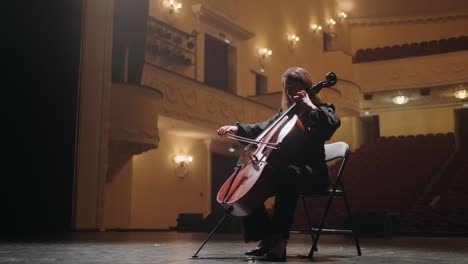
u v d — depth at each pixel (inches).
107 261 87.0
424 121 789.9
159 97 391.9
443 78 740.0
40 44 282.4
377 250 134.5
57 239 177.5
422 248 150.3
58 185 275.3
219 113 503.5
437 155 619.2
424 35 833.5
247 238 102.2
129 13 355.6
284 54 711.7
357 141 823.7
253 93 646.5
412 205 494.0
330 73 104.3
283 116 101.9
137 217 470.9
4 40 274.1
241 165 99.7
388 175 575.8
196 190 545.3
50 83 281.6
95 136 301.0
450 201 494.6
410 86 760.3
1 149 264.8
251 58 647.1
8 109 269.4
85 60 301.4
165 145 510.3
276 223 94.0
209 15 560.1
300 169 94.9
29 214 266.4
